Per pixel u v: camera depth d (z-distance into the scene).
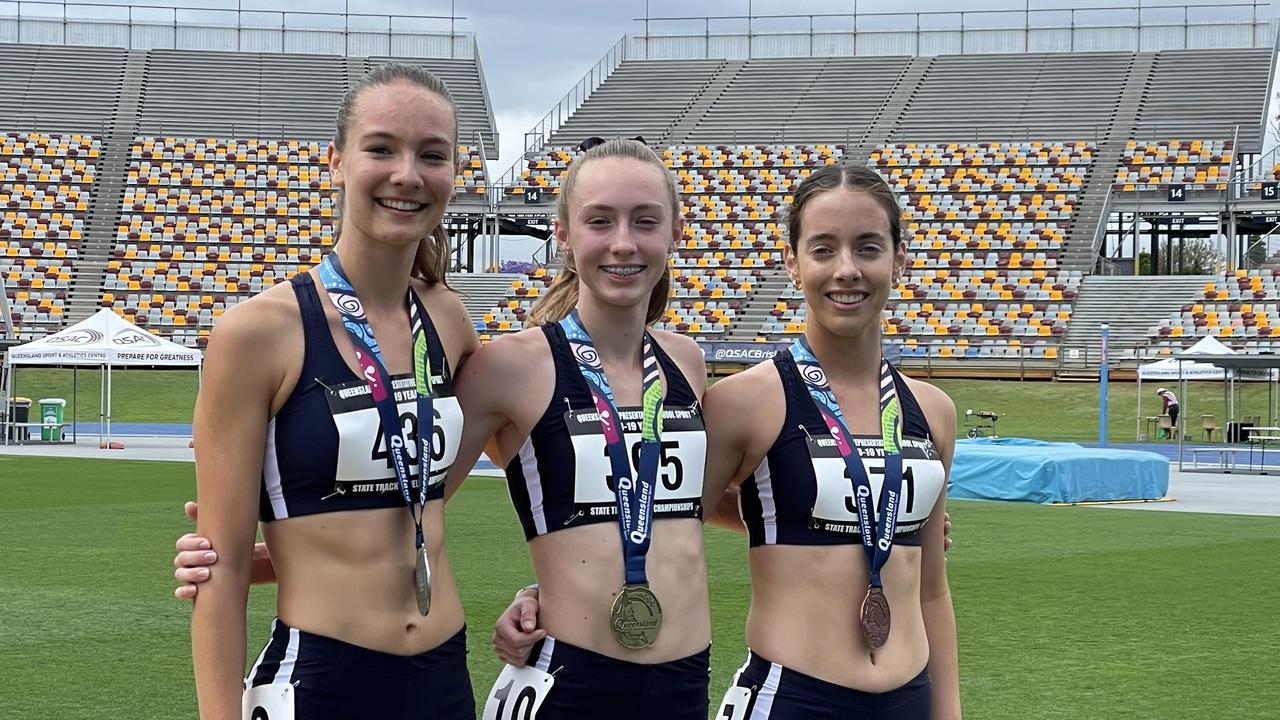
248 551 2.82
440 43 47.47
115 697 5.93
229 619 2.78
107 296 37.44
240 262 39.66
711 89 46.59
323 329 2.86
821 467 3.26
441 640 2.93
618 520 3.13
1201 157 39.62
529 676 3.11
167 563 10.12
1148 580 9.73
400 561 2.87
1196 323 33.78
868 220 3.28
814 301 3.33
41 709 5.72
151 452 23.34
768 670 3.25
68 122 43.50
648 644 3.08
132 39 46.94
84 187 41.06
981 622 8.04
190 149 42.81
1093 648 7.27
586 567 3.10
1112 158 40.19
